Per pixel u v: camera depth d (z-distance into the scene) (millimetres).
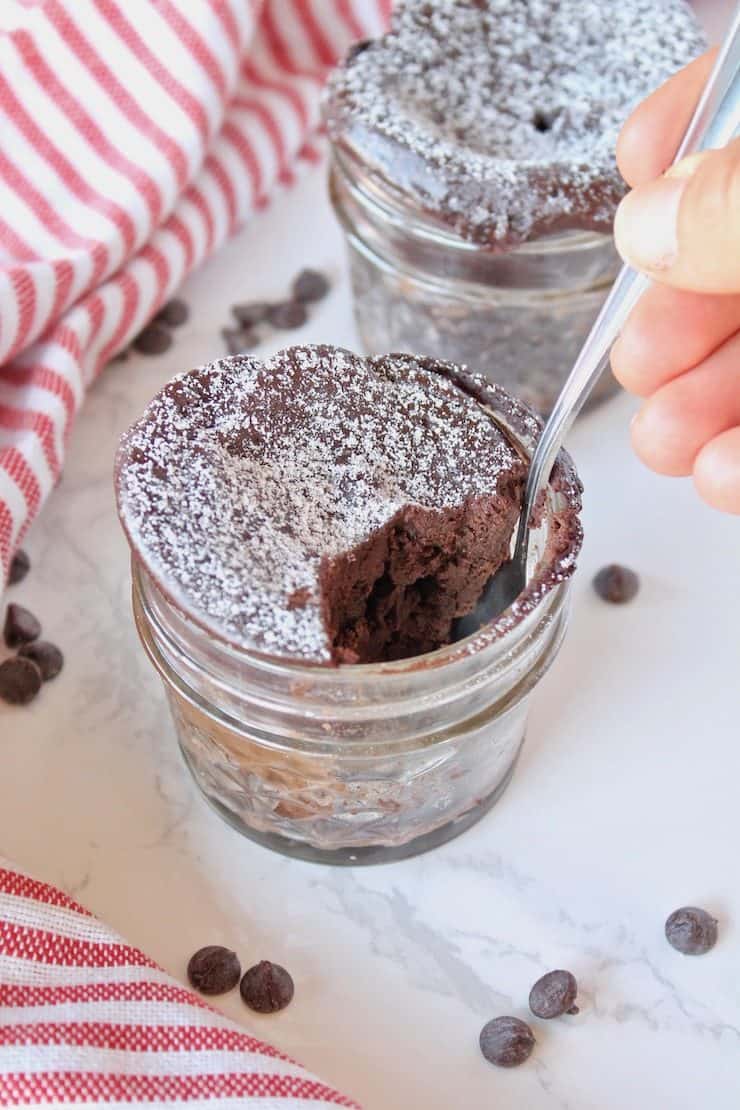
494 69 444
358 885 386
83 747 402
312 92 506
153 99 458
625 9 456
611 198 413
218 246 486
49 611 423
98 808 393
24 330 436
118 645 418
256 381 372
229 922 380
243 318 479
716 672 419
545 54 447
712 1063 365
